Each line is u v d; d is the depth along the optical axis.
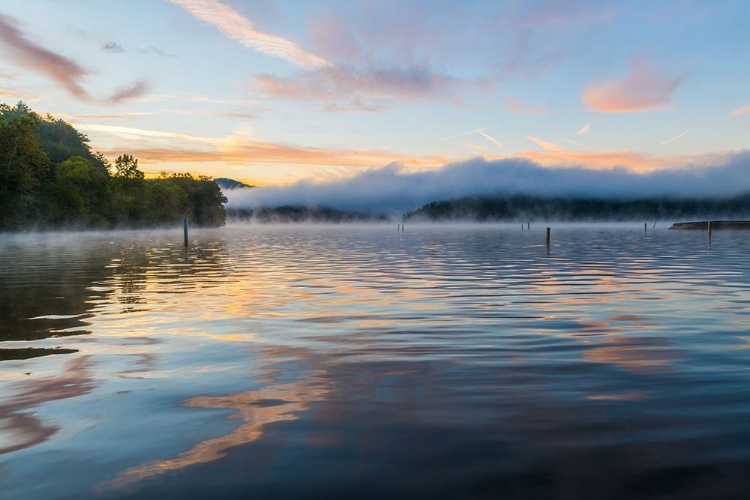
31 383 6.50
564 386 6.30
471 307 12.96
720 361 7.52
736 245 48.62
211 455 4.40
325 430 4.93
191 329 10.10
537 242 59.69
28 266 25.88
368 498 3.69
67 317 11.45
